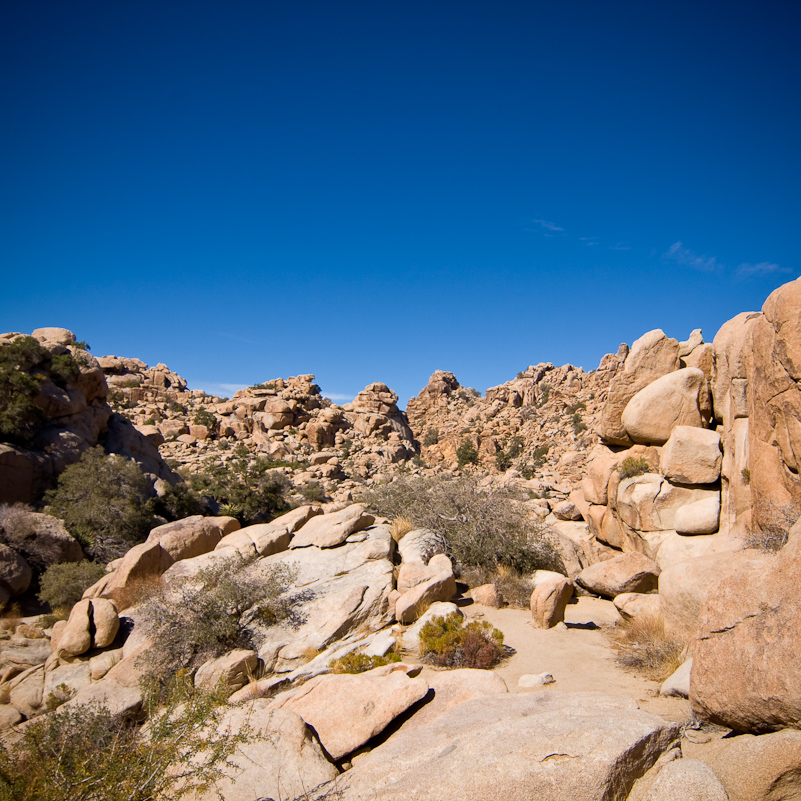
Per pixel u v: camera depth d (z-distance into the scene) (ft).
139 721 34.60
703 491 42.60
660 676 25.86
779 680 15.69
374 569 44.96
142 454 128.06
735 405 40.55
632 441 49.96
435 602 39.91
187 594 42.34
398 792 15.55
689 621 28.66
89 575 63.16
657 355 48.62
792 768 13.64
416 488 63.00
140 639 43.16
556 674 28.30
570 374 357.82
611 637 34.63
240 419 256.93
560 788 13.83
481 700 21.29
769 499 31.24
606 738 14.80
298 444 241.96
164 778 18.60
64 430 108.47
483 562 49.90
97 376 126.82
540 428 290.76
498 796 14.11
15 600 64.95
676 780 13.75
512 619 39.34
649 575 41.39
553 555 51.16
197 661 38.11
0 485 91.81
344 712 22.80
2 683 44.75
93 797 17.85
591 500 53.57
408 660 32.35
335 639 38.37
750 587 17.97
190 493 111.55
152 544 53.42
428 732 19.79
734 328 42.29
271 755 20.13
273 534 52.31
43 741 27.12
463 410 392.27
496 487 62.28
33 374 111.34
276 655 37.58
